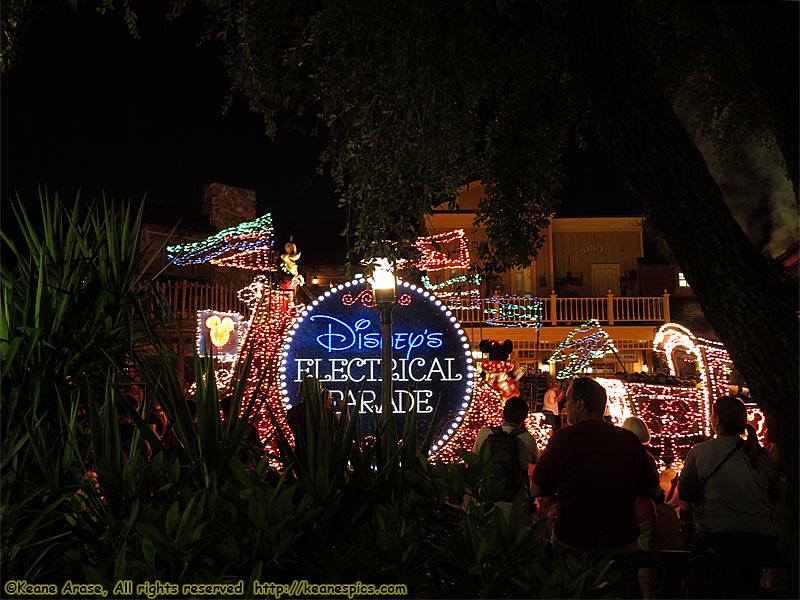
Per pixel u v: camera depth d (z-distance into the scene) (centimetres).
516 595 284
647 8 571
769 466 463
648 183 331
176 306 1738
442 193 561
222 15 550
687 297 2384
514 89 582
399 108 513
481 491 326
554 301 2267
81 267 425
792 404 309
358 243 502
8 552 321
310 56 529
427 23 459
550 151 585
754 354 314
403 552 283
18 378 386
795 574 331
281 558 309
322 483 322
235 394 364
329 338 1018
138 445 346
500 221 586
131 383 399
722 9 345
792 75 312
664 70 644
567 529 411
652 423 1004
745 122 689
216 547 287
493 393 1127
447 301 1778
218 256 2128
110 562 290
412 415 383
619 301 2331
